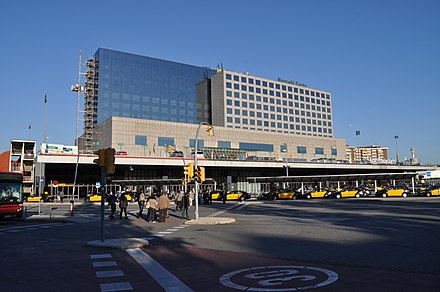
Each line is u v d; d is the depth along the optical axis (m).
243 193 56.50
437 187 52.97
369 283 7.17
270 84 121.31
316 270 8.54
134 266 9.55
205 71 124.88
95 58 107.44
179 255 11.06
